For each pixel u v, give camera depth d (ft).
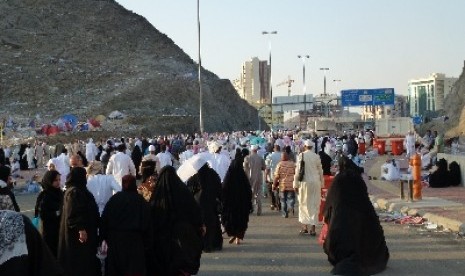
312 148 46.80
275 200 62.23
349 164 33.83
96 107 306.76
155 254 28.45
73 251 27.22
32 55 379.35
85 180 28.30
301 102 330.54
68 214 27.09
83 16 438.81
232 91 363.15
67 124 241.55
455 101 271.28
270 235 46.68
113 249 26.91
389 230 47.91
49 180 29.71
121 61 382.83
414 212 55.26
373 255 32.71
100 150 122.93
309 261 36.35
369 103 236.63
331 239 32.73
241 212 42.80
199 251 29.01
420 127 282.36
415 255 37.42
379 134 200.54
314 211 45.96
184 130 277.64
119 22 441.68
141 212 27.27
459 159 80.53
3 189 24.67
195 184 39.81
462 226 45.19
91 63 377.09
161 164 69.26
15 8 429.79
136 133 246.06
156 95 321.73
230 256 38.52
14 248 17.19
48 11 433.48
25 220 17.97
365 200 33.06
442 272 32.48
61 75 355.15
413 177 63.21
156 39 436.76
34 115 299.17
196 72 385.70
